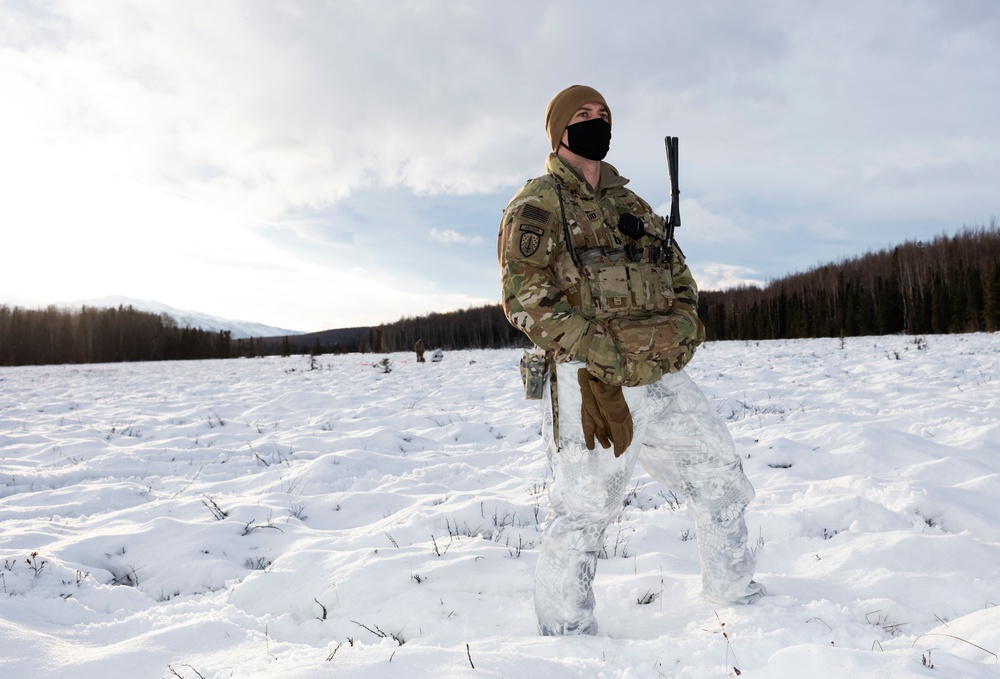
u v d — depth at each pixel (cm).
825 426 598
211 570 334
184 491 535
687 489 229
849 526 359
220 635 224
